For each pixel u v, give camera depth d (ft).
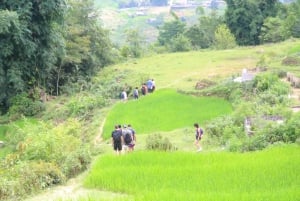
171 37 559.38
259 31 420.77
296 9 416.26
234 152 114.83
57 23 260.62
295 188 77.82
